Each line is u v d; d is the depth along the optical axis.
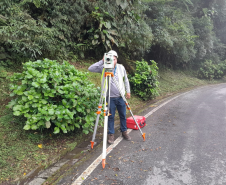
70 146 3.31
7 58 5.01
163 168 2.75
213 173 2.63
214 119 5.14
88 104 3.63
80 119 3.52
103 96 3.01
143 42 8.91
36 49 5.01
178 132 4.16
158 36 10.50
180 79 13.52
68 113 3.20
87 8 7.47
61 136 3.58
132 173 2.63
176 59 13.98
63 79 3.65
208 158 3.04
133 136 3.93
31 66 3.55
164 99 8.02
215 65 17.50
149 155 3.13
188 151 3.27
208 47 16.70
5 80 4.47
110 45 7.62
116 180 2.47
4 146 2.95
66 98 3.50
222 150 3.31
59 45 6.54
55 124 3.27
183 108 6.38
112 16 7.26
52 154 3.04
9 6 5.18
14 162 2.71
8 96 4.13
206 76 16.20
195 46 15.74
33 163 2.76
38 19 5.91
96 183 2.42
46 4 5.96
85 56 8.12
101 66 3.40
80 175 2.59
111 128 3.55
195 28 16.45
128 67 8.84
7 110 3.79
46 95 3.27
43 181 2.47
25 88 3.33
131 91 7.75
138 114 5.66
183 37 11.80
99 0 7.54
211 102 7.43
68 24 6.99
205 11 17.12
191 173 2.63
